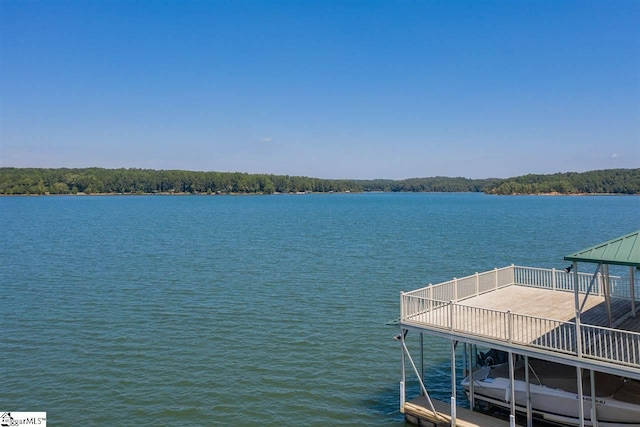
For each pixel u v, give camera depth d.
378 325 31.62
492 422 16.97
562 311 19.19
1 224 101.31
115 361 25.19
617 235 79.44
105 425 19.09
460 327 17.22
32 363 24.81
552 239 75.50
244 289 41.44
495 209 161.88
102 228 94.62
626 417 15.45
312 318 33.06
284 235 84.94
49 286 42.06
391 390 22.41
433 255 60.44
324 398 21.53
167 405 20.67
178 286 42.41
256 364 25.05
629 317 18.05
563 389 16.89
